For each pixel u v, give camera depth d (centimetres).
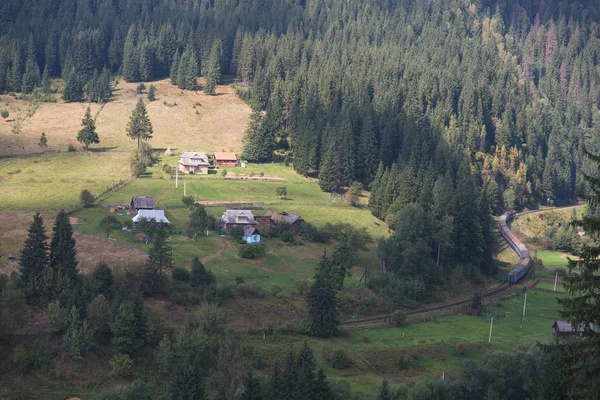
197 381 10300
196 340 12100
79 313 12581
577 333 5203
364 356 13375
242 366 11675
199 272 15125
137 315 12544
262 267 17362
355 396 10675
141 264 15075
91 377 11781
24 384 11450
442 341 14212
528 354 11650
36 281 13338
